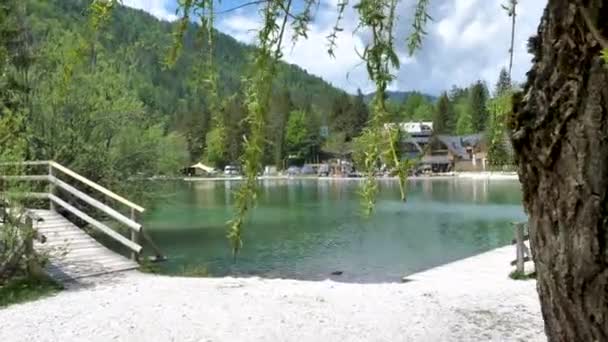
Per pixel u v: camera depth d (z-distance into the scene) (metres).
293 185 42.66
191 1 0.96
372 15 0.99
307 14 0.98
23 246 7.51
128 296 6.92
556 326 1.16
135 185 15.79
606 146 1.02
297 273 10.61
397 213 22.42
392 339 5.38
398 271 10.85
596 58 0.99
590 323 1.08
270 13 0.97
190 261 11.42
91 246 9.26
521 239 8.41
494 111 1.20
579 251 1.07
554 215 1.11
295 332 5.56
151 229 16.64
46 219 9.96
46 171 13.01
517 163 1.19
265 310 6.32
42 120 13.30
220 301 6.71
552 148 1.09
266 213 22.55
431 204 26.27
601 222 1.04
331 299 6.86
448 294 7.15
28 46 10.05
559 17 1.04
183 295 7.00
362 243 14.68
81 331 5.57
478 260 10.20
